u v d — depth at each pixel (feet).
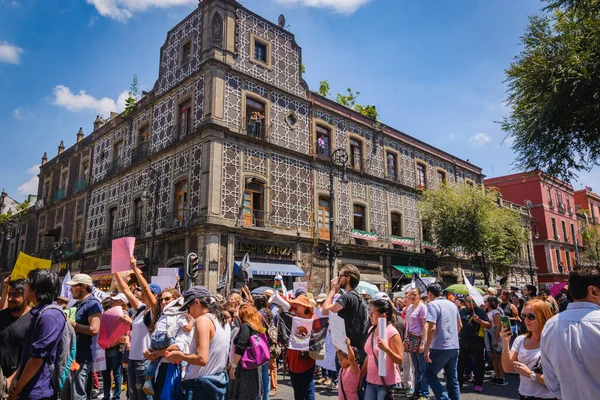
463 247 92.17
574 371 9.39
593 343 9.23
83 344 19.54
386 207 95.91
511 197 160.15
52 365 13.38
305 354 19.60
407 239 97.25
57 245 100.37
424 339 21.77
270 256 70.38
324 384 32.78
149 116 82.58
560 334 9.83
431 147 114.21
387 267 91.71
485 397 27.07
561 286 46.70
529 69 41.70
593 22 38.50
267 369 21.22
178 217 70.23
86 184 99.66
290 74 80.84
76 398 19.03
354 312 16.78
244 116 70.74
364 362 16.42
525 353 13.33
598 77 37.52
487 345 32.60
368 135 95.09
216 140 66.23
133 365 19.88
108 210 89.51
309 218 77.97
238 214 67.00
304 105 81.97
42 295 13.79
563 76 38.68
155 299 18.94
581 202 193.67
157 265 71.56
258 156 71.82
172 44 80.38
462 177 123.85
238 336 18.43
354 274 17.33
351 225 86.17
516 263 134.62
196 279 62.23
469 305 30.91
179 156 72.18
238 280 65.36
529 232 146.61
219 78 68.49
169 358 14.16
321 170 82.38
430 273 98.68
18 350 14.53
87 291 20.15
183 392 15.53
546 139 43.06
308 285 74.90
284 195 74.54
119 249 19.10
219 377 14.76
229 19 72.23
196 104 70.69
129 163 85.71
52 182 118.01
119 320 22.85
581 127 41.27
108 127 96.17
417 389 25.20
